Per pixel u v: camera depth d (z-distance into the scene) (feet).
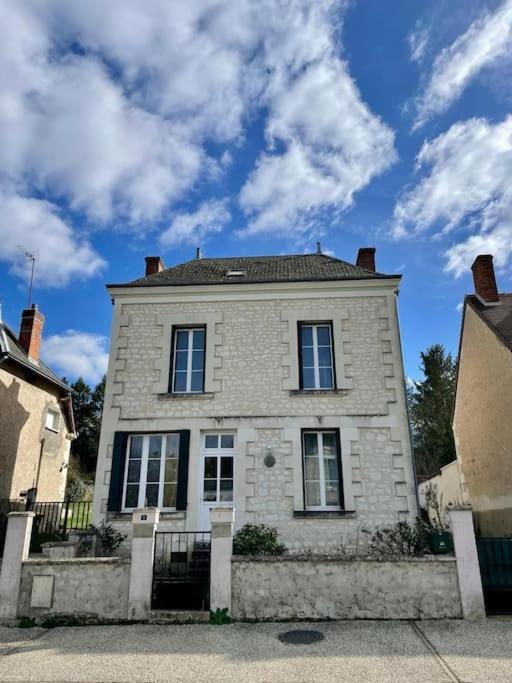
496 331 43.04
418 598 23.00
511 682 16.26
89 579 23.88
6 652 19.65
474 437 50.83
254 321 38.55
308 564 23.57
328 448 35.58
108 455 35.40
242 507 33.68
